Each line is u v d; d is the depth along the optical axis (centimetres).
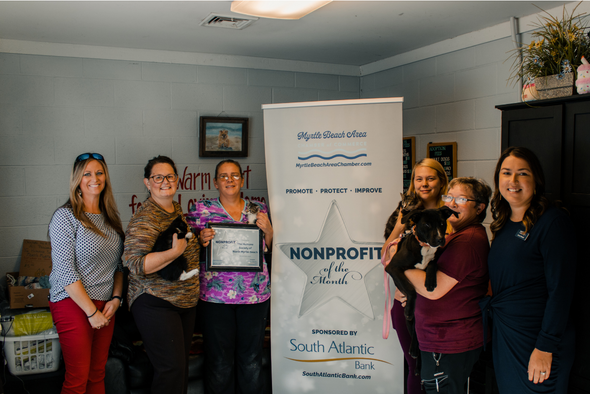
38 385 270
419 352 219
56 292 208
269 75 408
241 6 240
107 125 355
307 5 238
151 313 216
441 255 199
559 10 273
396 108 242
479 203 202
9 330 263
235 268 242
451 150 351
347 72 438
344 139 246
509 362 186
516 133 230
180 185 382
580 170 202
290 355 256
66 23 292
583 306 200
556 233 172
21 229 334
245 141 398
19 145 331
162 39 335
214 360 245
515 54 301
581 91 202
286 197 253
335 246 249
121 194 362
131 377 262
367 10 278
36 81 333
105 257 218
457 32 329
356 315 248
